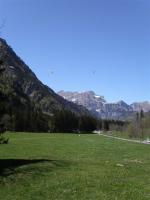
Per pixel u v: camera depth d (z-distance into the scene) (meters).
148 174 38.31
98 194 27.53
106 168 41.03
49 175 33.72
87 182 31.62
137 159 60.50
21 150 78.81
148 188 30.47
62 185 30.09
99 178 33.88
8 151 74.50
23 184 29.84
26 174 33.09
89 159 57.97
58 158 57.84
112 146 108.38
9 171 33.84
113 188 29.77
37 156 61.72
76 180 32.28
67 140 146.88
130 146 111.19
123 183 32.06
